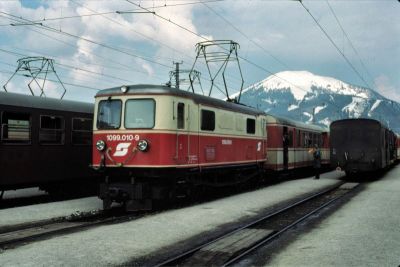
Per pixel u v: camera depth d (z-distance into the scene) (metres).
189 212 13.46
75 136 17.25
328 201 16.72
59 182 17.02
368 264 7.74
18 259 7.88
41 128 15.88
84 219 12.57
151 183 13.80
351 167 26.64
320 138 34.69
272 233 10.61
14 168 14.93
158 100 13.58
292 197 17.92
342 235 10.21
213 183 16.72
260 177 22.09
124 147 13.72
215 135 16.44
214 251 8.71
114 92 14.06
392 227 11.17
